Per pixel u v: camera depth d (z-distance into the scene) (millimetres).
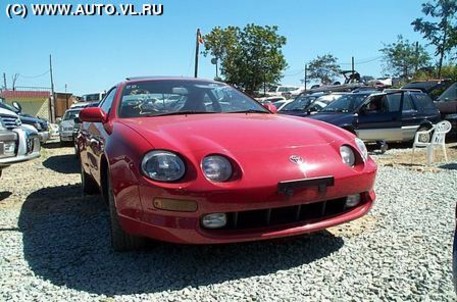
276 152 3213
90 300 2869
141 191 3070
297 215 3174
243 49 32594
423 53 47719
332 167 3240
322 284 2992
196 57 24719
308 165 3176
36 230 4426
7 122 8391
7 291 3025
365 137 10531
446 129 8258
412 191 5582
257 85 32844
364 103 10664
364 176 3393
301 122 3957
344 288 2924
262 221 3139
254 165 3084
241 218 3123
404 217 4398
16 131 5652
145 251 3637
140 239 3535
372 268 3211
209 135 3354
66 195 6160
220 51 32719
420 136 9016
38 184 7223
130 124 3729
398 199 5145
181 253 3576
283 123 3830
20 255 3689
